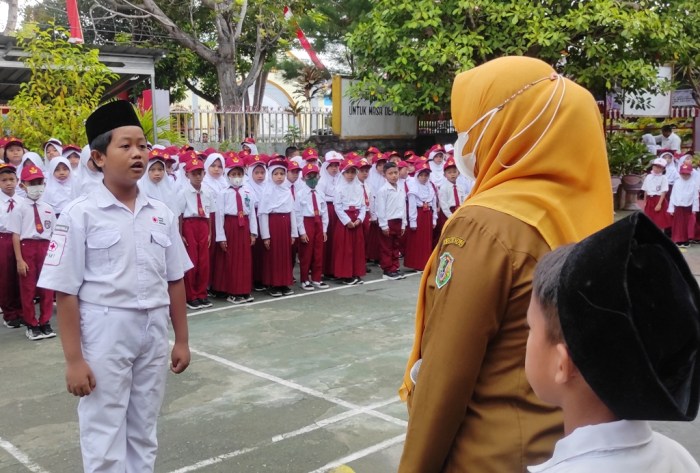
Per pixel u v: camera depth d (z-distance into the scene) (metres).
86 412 2.85
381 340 6.16
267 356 5.70
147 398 2.99
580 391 1.03
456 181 9.75
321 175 8.83
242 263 7.64
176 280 3.13
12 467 3.77
